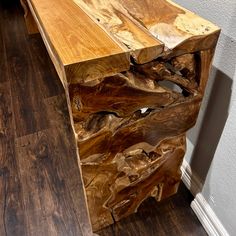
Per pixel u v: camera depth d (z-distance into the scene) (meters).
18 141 1.41
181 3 0.86
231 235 0.89
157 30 0.62
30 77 1.89
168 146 0.85
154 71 0.62
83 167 0.74
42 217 1.07
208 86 0.81
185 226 1.02
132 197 0.94
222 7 0.67
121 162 0.80
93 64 0.52
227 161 0.80
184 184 1.14
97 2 0.77
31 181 1.21
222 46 0.70
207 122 0.87
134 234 1.01
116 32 0.62
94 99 0.59
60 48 0.55
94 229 1.00
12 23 2.58
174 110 0.73
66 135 1.43
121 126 0.69
